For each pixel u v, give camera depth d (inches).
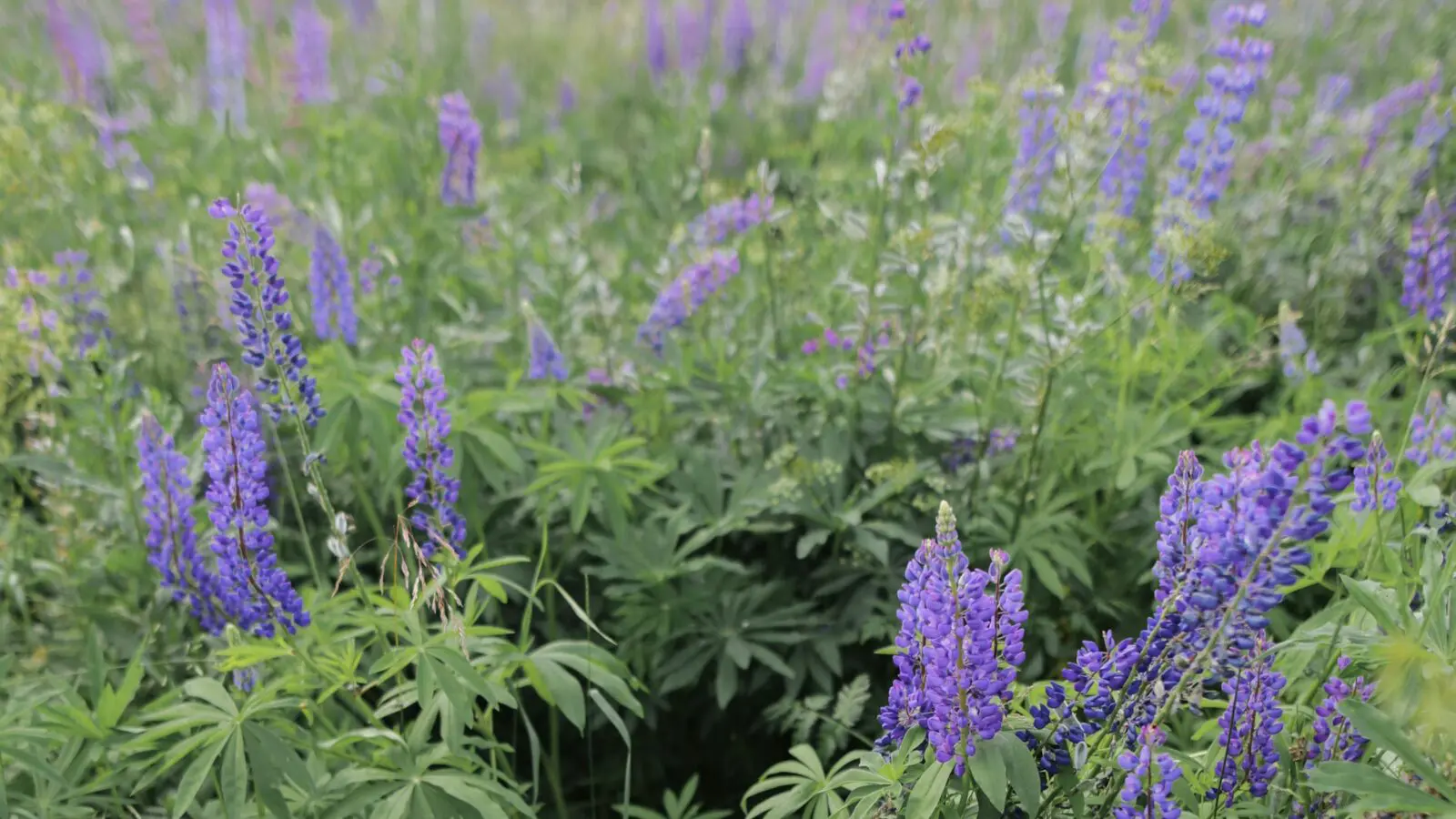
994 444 98.7
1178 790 69.5
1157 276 97.7
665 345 102.8
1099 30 141.5
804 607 92.6
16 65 137.4
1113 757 69.8
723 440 100.0
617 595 90.8
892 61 98.0
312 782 74.4
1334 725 70.9
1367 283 111.4
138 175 116.7
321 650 81.5
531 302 111.5
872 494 95.7
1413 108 119.5
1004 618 68.3
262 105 154.8
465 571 78.6
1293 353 97.4
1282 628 85.6
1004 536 93.1
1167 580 69.1
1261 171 117.2
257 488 76.8
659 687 93.6
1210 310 108.9
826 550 96.6
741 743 96.1
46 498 94.6
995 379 96.6
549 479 90.5
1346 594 79.7
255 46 165.6
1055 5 152.4
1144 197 116.7
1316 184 113.5
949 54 149.6
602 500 94.8
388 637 85.0
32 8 170.6
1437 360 95.0
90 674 82.4
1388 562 74.9
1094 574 95.3
